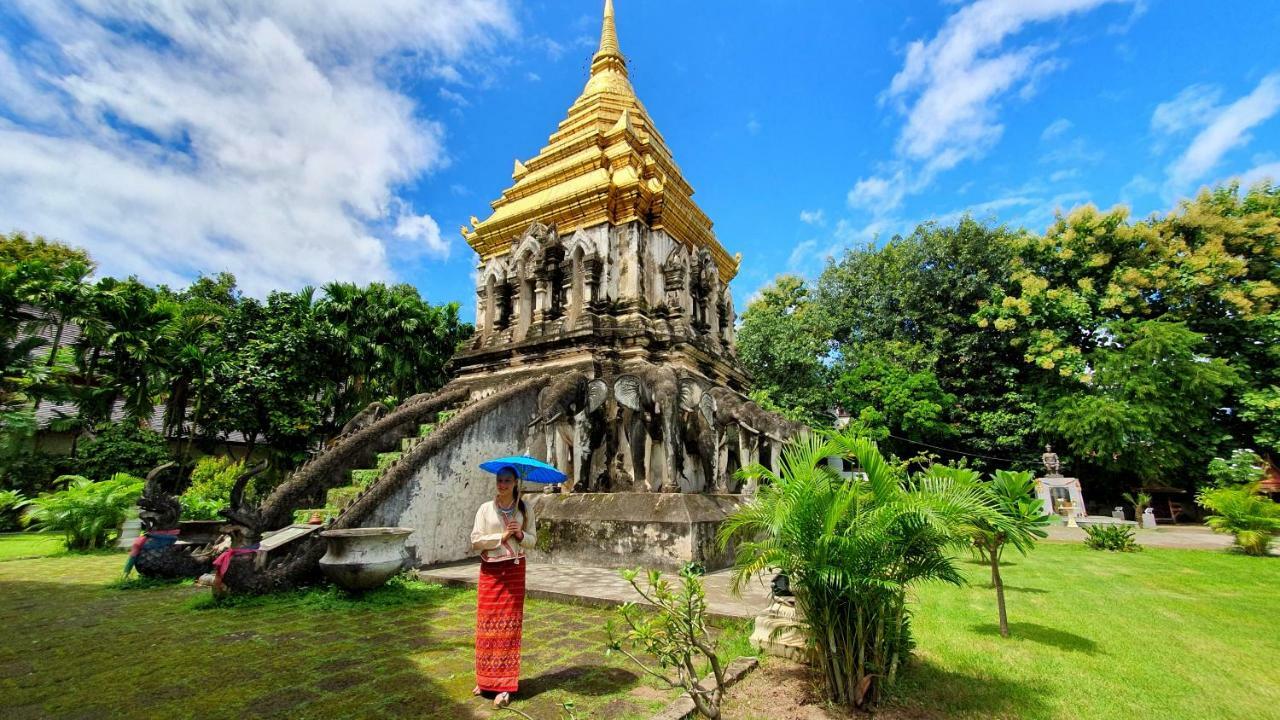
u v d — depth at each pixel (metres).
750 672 4.88
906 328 31.81
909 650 4.79
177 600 7.64
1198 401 25.12
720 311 18.00
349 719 4.00
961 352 29.61
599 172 14.56
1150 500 28.22
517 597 4.57
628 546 9.12
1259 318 26.03
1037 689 4.52
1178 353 24.61
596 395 10.73
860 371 28.97
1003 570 11.02
